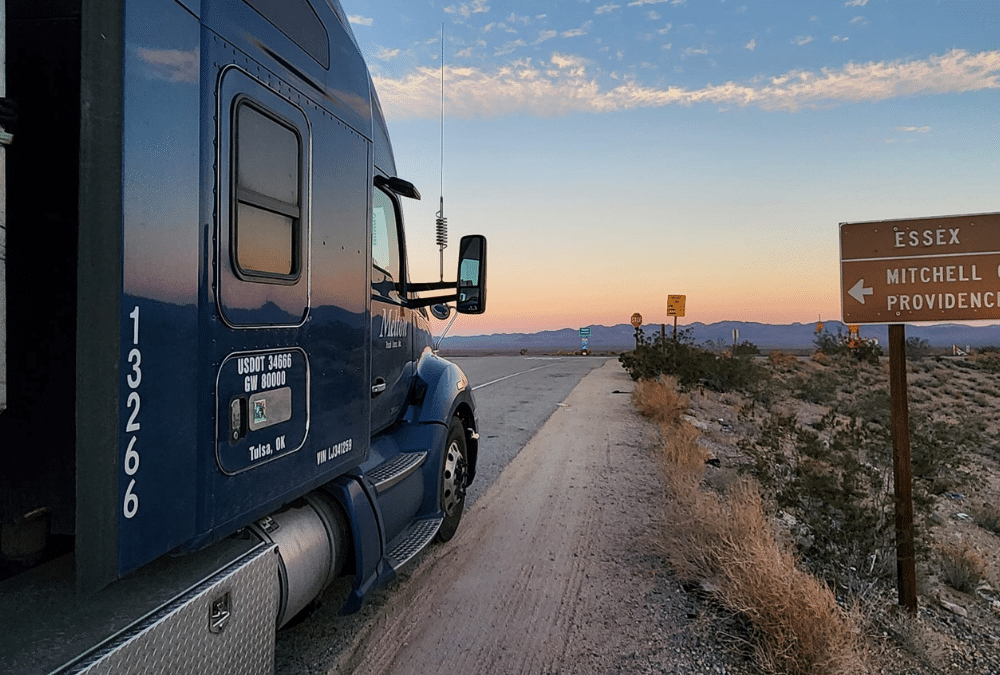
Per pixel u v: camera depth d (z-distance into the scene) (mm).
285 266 2473
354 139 3176
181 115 1836
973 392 22703
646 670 3168
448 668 3180
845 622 3342
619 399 15641
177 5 1821
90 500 1512
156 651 1639
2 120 1420
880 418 11352
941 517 7055
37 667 1395
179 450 1825
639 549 4895
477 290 4328
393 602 3930
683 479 6449
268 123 2346
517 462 8109
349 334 3096
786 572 3512
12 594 1745
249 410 2193
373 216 3805
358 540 3111
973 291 3932
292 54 2533
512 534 5262
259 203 2264
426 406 4641
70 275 1832
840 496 4383
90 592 1504
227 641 1975
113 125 1569
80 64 1644
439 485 4500
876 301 4168
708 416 13133
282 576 2510
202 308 1938
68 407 1875
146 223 1679
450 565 4562
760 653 3219
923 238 4047
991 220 3904
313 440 2699
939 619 4109
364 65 3369
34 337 1870
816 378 18562
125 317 1600
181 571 1978
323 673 3111
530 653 3334
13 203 1848
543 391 17547
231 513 2090
